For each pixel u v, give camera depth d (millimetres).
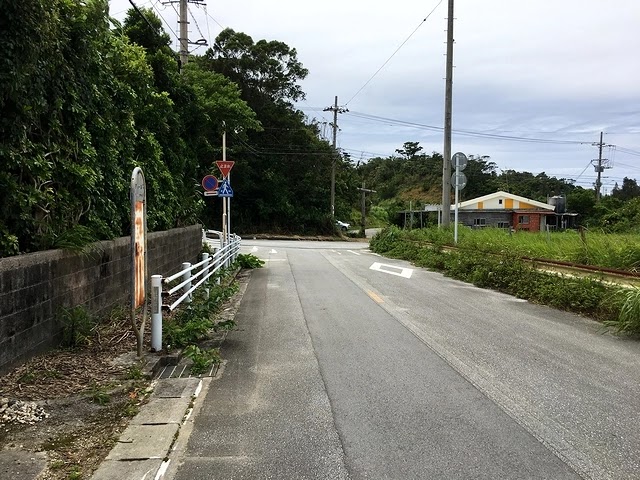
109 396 4672
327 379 5332
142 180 5957
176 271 12727
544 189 65375
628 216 24734
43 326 5590
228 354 6305
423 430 4078
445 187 21703
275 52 45312
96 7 7297
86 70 7453
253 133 45312
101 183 7891
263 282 13094
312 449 3754
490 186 65812
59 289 5973
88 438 3908
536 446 3797
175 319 7434
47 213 6289
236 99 29438
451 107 21312
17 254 5480
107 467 3443
